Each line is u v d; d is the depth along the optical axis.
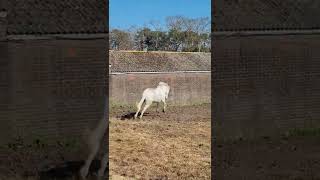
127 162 9.53
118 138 12.66
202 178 8.20
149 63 33.75
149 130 14.84
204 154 10.52
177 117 20.84
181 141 12.48
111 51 33.59
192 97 32.84
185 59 36.16
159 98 22.38
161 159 9.85
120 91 29.77
